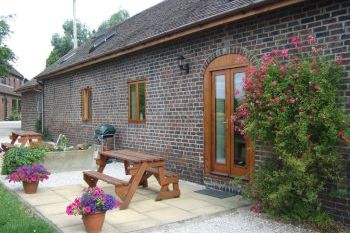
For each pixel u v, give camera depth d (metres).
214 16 7.07
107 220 5.71
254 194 5.88
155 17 12.82
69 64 14.76
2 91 42.62
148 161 6.59
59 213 6.07
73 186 8.02
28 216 5.88
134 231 5.25
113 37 14.87
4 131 25.09
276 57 5.85
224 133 7.60
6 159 8.64
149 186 7.93
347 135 5.04
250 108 5.58
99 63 12.63
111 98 11.93
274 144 5.52
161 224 5.52
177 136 8.85
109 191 7.53
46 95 18.08
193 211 6.14
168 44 9.09
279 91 5.29
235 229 5.37
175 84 8.88
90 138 13.48
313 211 5.54
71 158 9.84
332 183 5.58
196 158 8.27
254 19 6.86
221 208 6.29
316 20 5.83
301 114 5.11
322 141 5.21
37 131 19.31
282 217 5.75
